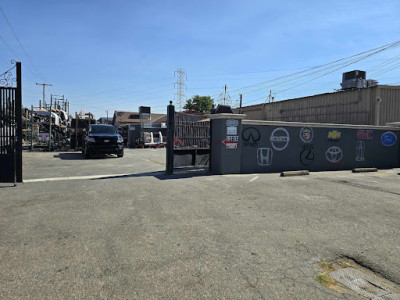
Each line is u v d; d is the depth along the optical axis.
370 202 5.86
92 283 2.67
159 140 29.44
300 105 20.47
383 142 12.34
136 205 5.36
